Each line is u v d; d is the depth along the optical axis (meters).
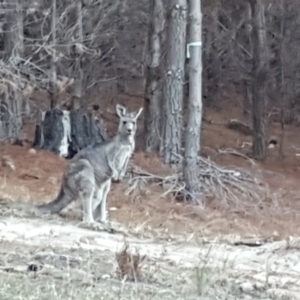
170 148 20.81
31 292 7.12
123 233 13.01
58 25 19.78
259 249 12.37
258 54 26.89
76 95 22.12
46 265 9.02
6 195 15.62
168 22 20.31
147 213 16.69
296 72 30.53
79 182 13.28
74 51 20.70
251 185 20.20
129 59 27.30
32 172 18.88
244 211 18.47
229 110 34.47
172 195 18.36
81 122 21.27
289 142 30.62
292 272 10.50
